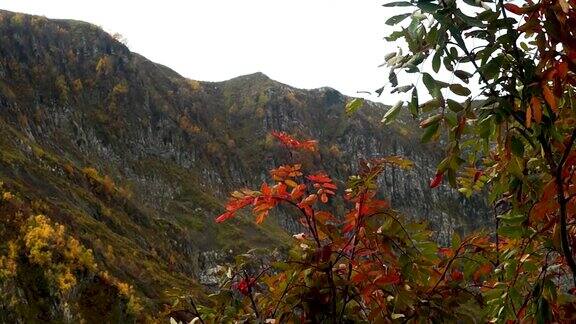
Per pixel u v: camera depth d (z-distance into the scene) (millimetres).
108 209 103562
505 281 2420
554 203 1971
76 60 169125
